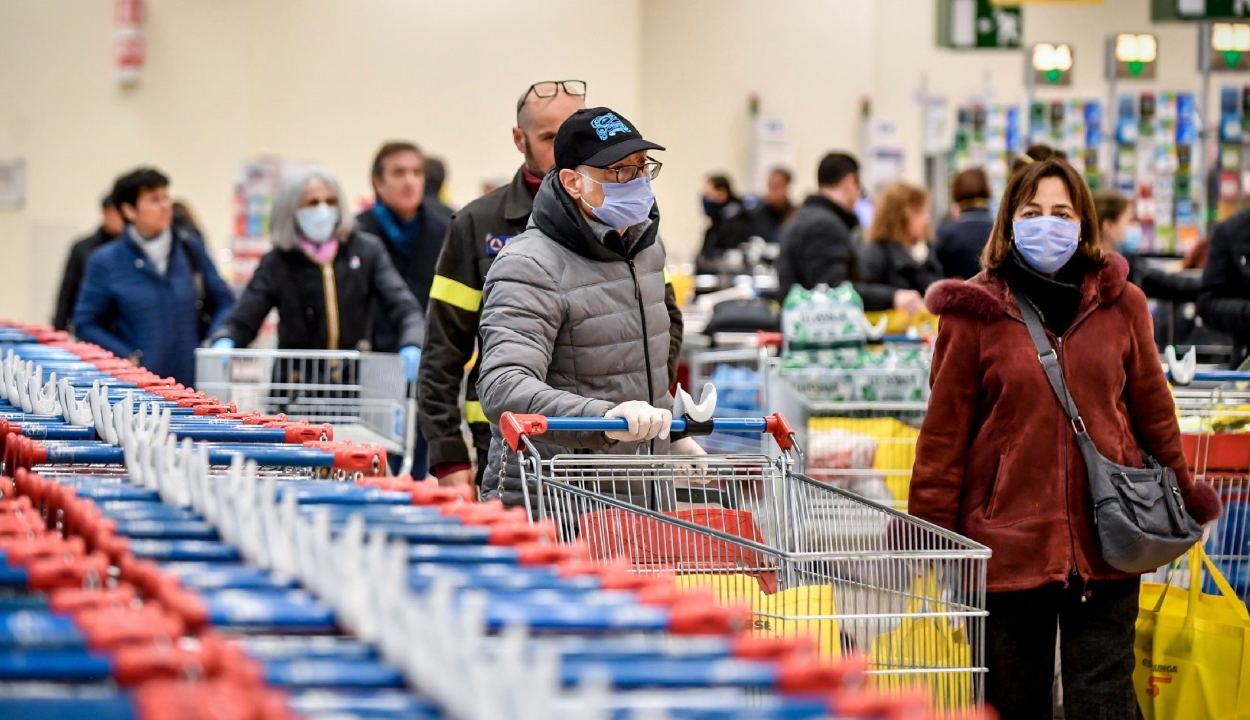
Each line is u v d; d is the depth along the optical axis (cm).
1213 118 2962
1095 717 705
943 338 713
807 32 3170
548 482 601
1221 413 893
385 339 1170
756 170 3131
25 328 1073
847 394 1034
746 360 1464
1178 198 2150
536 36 2920
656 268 715
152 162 2780
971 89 3231
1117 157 2155
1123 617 710
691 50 3162
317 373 1108
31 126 2752
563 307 673
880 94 3231
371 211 1238
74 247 1762
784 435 640
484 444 839
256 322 1123
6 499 449
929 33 3225
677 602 335
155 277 1352
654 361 704
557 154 679
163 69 2781
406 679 287
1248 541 850
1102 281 708
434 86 2894
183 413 654
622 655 301
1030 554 686
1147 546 674
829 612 605
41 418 624
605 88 2950
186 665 270
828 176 1459
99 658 271
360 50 2872
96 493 450
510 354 653
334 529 402
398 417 1037
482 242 805
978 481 707
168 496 445
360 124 2875
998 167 2395
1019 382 694
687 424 625
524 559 385
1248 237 1077
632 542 609
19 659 269
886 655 612
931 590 621
